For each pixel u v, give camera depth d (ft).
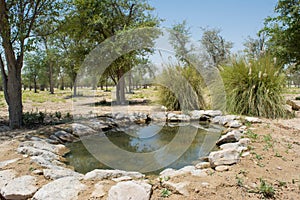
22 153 9.07
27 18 15.14
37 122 17.01
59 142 12.61
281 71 19.71
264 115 17.51
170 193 5.72
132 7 32.94
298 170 7.01
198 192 5.63
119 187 5.77
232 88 19.54
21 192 5.84
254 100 18.10
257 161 7.81
